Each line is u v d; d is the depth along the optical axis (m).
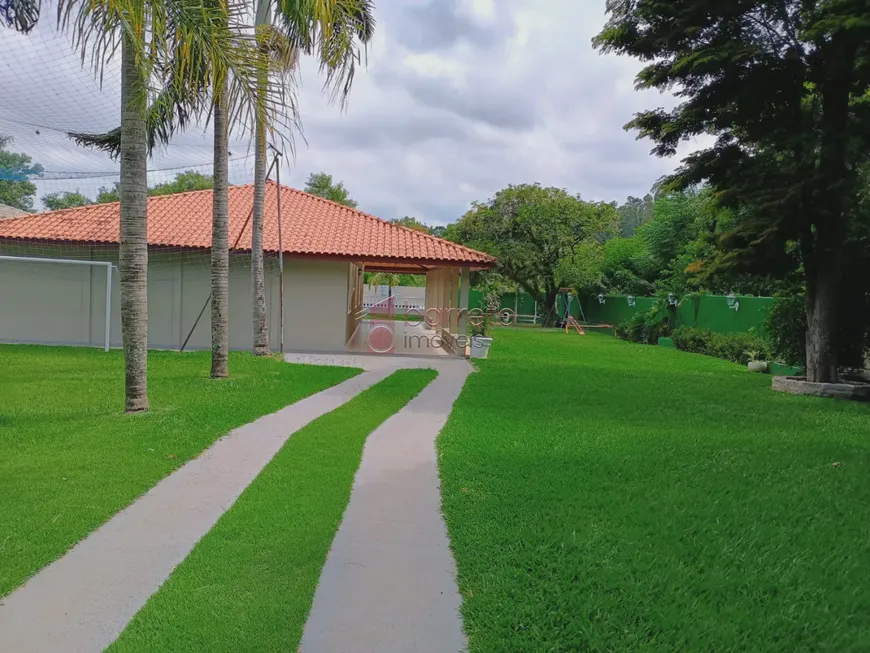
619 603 3.64
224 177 12.07
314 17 7.94
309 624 3.42
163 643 3.18
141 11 6.58
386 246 18.77
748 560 4.24
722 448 7.43
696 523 4.92
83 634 3.27
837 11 10.69
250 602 3.63
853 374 14.61
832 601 3.69
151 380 11.81
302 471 6.30
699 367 18.53
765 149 13.30
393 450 7.29
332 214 21.06
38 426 7.75
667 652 3.14
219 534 4.62
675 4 12.62
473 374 14.62
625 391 12.25
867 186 12.31
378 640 3.27
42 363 13.84
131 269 8.67
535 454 7.04
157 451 6.75
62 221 19.00
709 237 15.55
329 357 17.14
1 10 7.66
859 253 13.45
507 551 4.36
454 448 7.32
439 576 4.04
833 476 6.30
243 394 10.48
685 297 27.67
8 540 4.35
